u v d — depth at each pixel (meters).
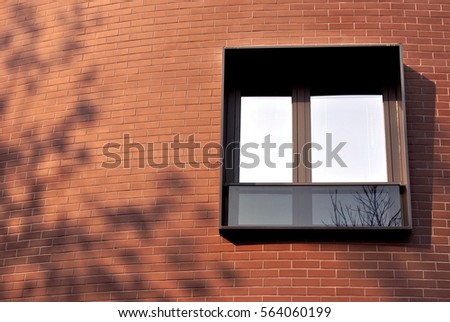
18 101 9.17
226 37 8.87
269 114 8.66
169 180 8.25
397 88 8.58
